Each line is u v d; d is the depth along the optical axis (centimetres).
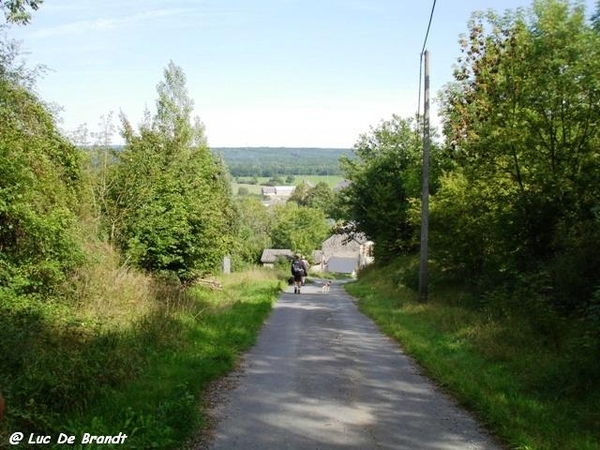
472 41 1847
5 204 1090
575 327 1108
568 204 1547
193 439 649
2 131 1196
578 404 765
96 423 621
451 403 830
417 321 1616
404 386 925
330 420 736
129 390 773
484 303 1574
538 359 985
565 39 1553
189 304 1611
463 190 2045
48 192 1302
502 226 1684
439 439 672
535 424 695
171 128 2553
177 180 2186
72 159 1534
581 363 827
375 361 1124
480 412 771
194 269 2244
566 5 1584
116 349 916
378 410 786
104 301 1316
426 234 2042
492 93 1741
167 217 2041
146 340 1072
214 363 998
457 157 2027
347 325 1631
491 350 1087
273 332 1466
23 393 653
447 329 1405
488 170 1789
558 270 1286
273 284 3166
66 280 1323
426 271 2038
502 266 1700
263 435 671
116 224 1961
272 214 11250
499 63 1720
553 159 1600
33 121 1327
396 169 4353
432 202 2338
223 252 2356
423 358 1112
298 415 754
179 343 1102
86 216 1695
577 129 1579
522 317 1266
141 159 2088
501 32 1762
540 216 1582
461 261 2161
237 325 1434
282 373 999
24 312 1026
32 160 1255
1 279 1144
